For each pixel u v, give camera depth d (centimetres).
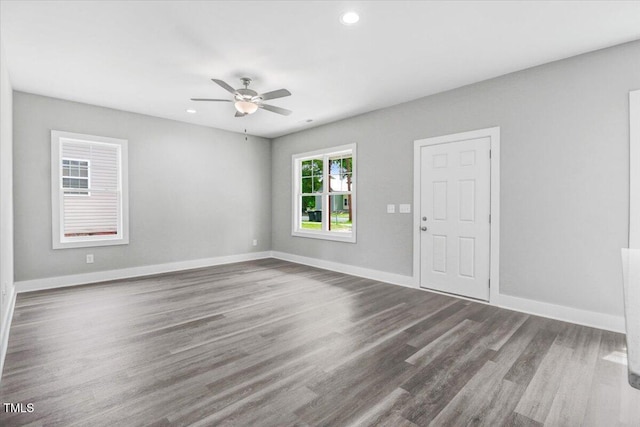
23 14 239
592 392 194
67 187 447
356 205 507
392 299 381
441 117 402
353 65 328
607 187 289
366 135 491
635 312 99
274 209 673
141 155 501
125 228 486
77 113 443
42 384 199
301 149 607
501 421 168
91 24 254
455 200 391
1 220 254
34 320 307
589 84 297
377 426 164
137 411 174
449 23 253
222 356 237
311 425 164
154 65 329
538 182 327
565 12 237
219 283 456
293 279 481
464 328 293
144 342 260
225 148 604
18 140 401
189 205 557
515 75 342
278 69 338
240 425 164
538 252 329
